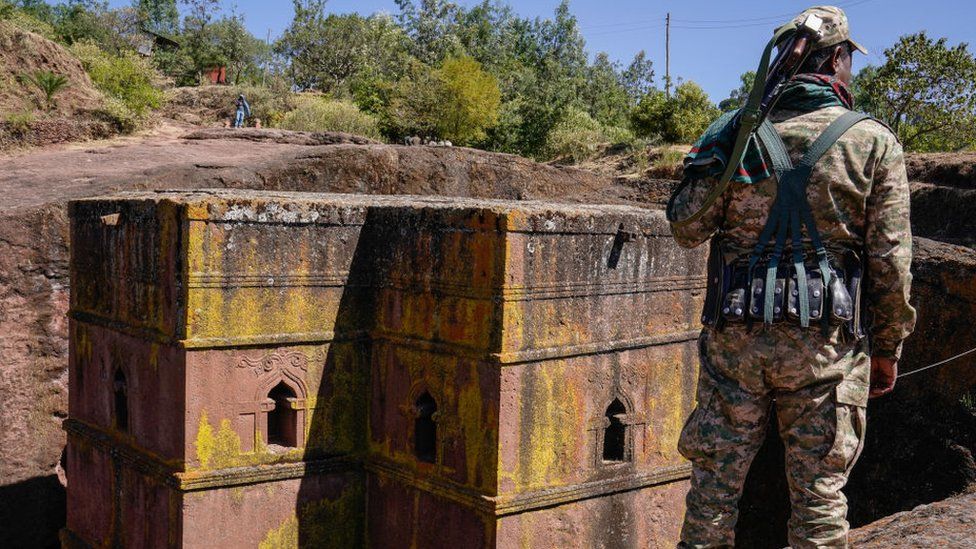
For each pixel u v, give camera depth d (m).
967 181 13.55
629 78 80.44
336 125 29.88
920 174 14.37
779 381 2.64
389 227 7.68
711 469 2.76
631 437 7.61
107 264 8.28
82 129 18.84
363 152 14.00
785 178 2.62
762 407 2.73
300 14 50.66
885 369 2.80
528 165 15.96
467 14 62.81
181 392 7.02
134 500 7.84
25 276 10.70
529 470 6.89
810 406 2.62
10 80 19.83
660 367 7.80
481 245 6.77
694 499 2.79
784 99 2.71
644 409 7.68
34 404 10.78
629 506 7.61
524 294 6.72
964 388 7.63
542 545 7.01
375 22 53.62
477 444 6.87
